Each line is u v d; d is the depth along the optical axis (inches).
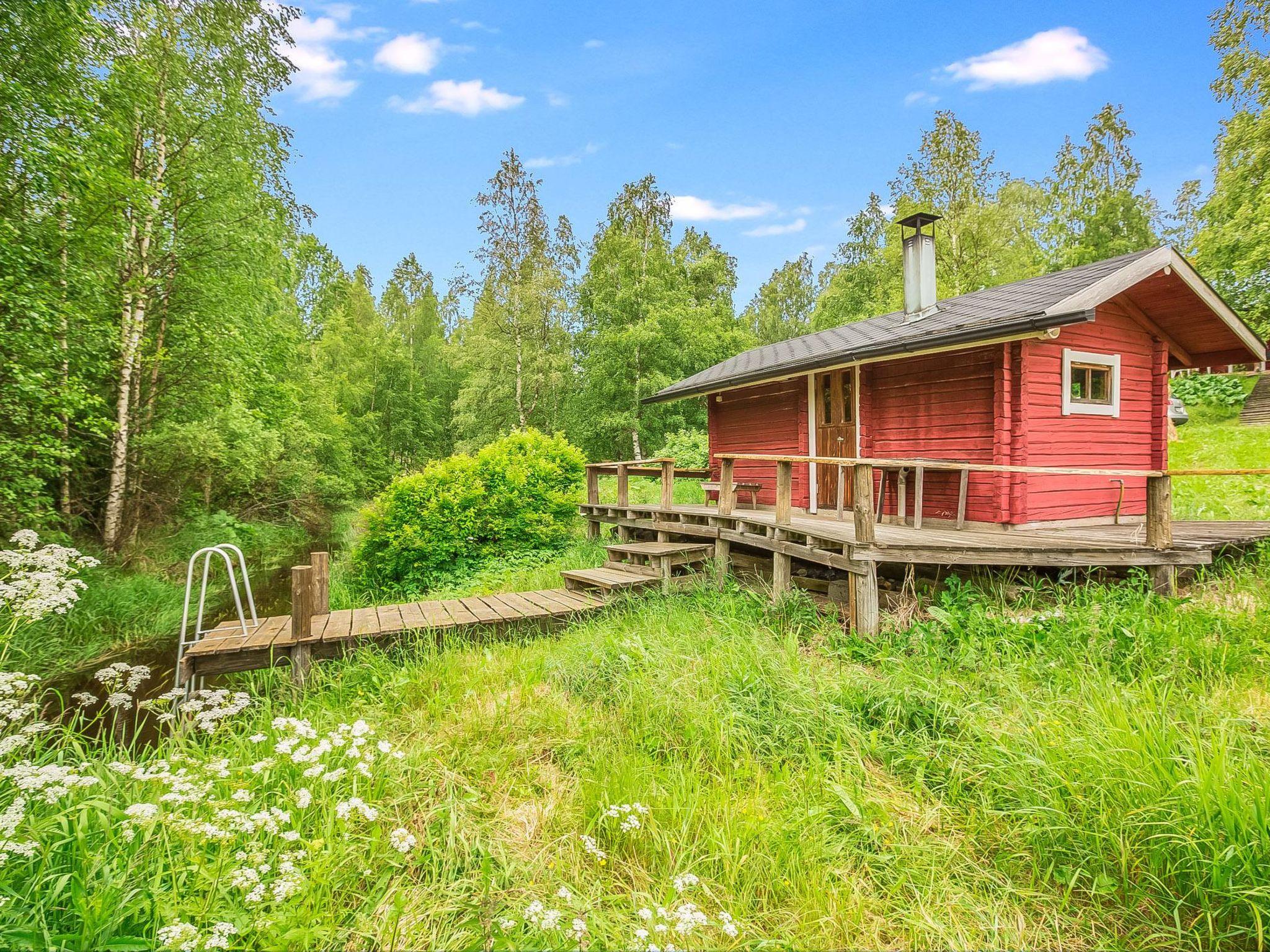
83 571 330.0
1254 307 710.5
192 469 495.5
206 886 83.1
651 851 104.1
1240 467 515.5
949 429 293.1
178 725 151.5
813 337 449.4
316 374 855.7
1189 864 90.0
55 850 88.2
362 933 84.0
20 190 289.4
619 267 908.6
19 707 136.7
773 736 138.0
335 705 168.6
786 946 85.5
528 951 77.7
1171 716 132.6
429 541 382.6
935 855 102.7
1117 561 211.8
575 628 227.1
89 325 320.5
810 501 360.2
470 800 116.9
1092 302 228.7
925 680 152.9
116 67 345.1
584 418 938.7
